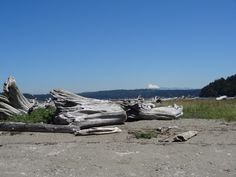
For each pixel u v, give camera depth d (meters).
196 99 45.31
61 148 14.17
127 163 12.12
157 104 31.59
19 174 11.25
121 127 18.55
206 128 18.31
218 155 12.98
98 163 12.13
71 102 19.23
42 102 25.78
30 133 17.50
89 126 18.19
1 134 17.34
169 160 12.41
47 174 11.23
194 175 11.05
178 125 19.25
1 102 21.34
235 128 18.30
